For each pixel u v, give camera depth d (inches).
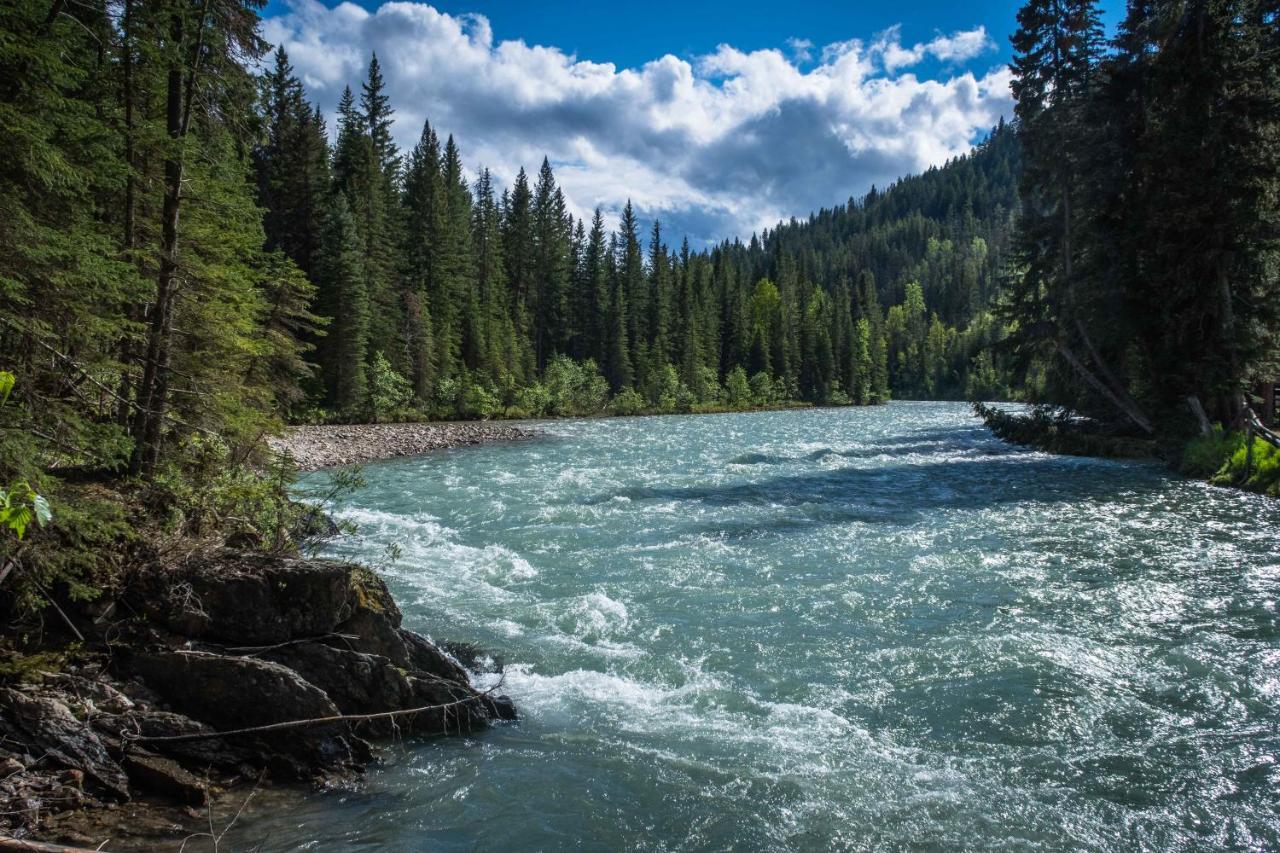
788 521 659.4
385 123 2568.9
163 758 226.5
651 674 328.5
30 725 215.0
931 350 4879.4
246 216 554.6
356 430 1552.7
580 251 3403.1
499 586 454.9
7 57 264.4
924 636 371.6
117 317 320.5
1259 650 346.6
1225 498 773.3
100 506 277.9
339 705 267.4
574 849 203.3
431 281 2432.3
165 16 389.7
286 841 201.5
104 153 311.3
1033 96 1291.8
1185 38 1026.7
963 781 241.6
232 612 276.7
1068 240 1261.1
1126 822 218.5
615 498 784.9
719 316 3873.0
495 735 272.2
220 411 466.3
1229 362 1004.6
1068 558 522.9
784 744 266.7
